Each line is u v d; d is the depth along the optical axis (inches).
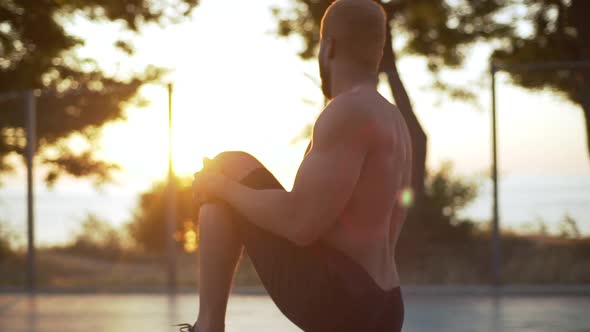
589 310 431.2
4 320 402.9
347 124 113.3
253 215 114.4
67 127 854.5
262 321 393.4
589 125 596.4
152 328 370.9
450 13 762.2
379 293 116.5
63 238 861.8
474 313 418.9
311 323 117.5
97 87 849.5
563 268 556.4
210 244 118.2
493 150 515.5
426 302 470.9
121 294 538.3
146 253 834.8
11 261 677.9
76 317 414.6
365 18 120.3
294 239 113.1
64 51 840.9
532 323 378.0
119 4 728.3
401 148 121.0
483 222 695.1
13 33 806.5
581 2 645.9
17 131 833.5
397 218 124.4
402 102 617.0
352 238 116.8
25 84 818.2
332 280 115.2
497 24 765.9
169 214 547.8
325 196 111.6
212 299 118.2
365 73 120.8
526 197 607.2
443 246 646.5
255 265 119.3
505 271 561.9
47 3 792.9
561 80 735.7
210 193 118.8
